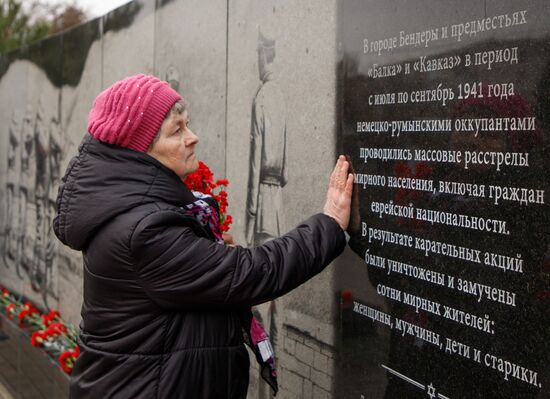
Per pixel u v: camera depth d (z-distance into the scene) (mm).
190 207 2299
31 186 7371
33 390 5789
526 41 2092
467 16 2311
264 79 3723
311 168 3338
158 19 4926
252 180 3844
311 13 3309
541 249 2045
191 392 2189
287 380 3529
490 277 2221
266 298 2197
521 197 2107
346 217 2760
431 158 2473
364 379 2881
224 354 2232
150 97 2199
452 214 2373
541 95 2043
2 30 9953
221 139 4156
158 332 2172
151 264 2109
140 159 2195
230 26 4055
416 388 2559
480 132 2256
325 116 3225
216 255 2141
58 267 6555
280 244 2254
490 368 2225
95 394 2234
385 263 2725
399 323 2650
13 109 7980
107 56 5715
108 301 2201
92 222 2164
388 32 2717
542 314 2045
